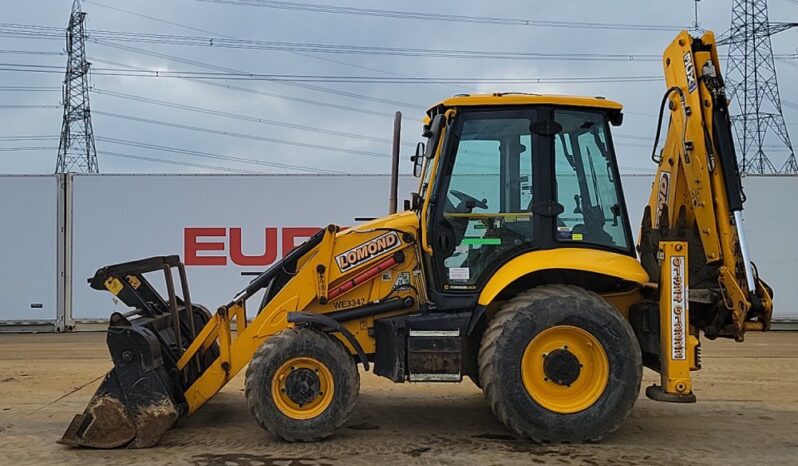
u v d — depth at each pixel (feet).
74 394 22.98
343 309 17.63
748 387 23.90
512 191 17.24
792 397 22.25
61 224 41.24
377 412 20.10
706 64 17.71
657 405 21.04
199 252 41.60
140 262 18.28
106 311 41.27
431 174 17.47
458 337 16.67
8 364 29.01
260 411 16.25
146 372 16.42
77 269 41.29
